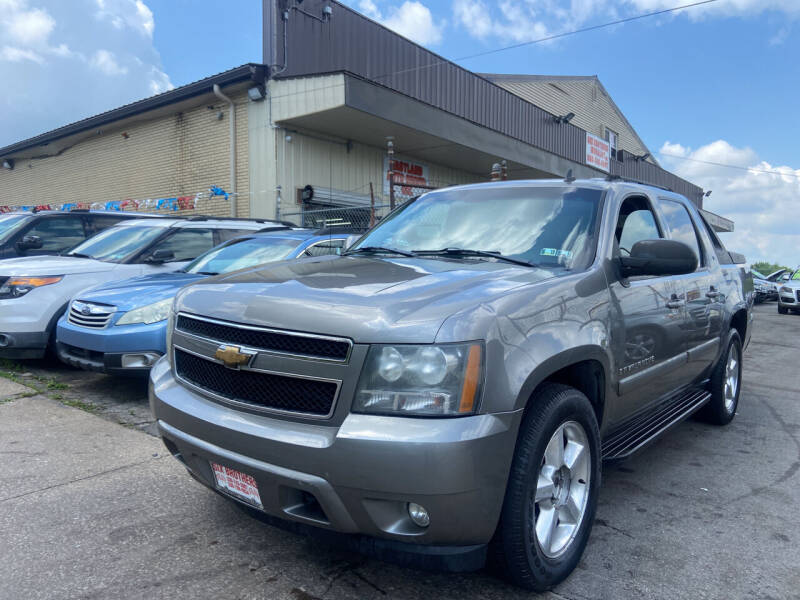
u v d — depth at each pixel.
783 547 3.15
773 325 14.81
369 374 2.29
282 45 11.88
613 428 3.46
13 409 5.21
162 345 5.30
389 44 14.14
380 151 13.92
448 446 2.17
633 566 2.94
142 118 14.37
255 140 12.20
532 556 2.51
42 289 6.38
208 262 6.58
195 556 2.92
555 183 3.82
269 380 2.49
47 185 18.25
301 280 2.83
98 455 4.18
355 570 2.84
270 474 2.37
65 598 2.57
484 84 15.91
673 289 3.88
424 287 2.62
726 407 5.32
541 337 2.56
